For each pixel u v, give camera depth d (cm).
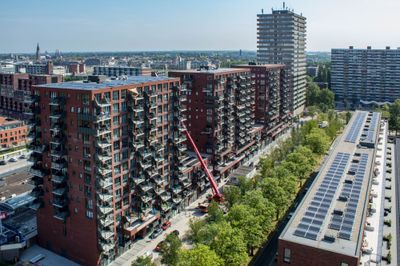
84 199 10250
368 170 12438
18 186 15500
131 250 11331
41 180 11088
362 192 10600
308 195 10431
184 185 13725
